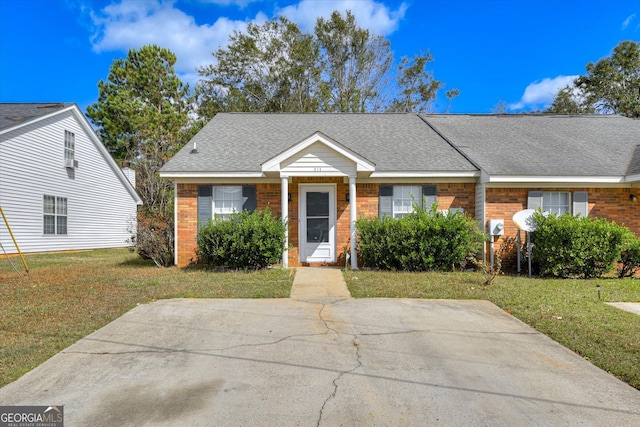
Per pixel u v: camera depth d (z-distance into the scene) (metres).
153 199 14.23
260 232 9.41
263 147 11.93
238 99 29.31
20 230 15.16
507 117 15.20
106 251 18.39
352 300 6.66
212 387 3.44
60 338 4.71
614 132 13.35
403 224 9.48
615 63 28.77
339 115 14.92
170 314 5.78
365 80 31.14
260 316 5.68
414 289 7.48
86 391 3.37
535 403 3.17
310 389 3.40
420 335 4.87
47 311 5.91
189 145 11.95
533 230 9.67
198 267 10.45
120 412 3.01
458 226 9.39
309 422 2.86
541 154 11.31
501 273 9.85
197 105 30.97
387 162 10.89
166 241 11.02
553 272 9.30
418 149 11.77
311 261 10.98
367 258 9.90
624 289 7.66
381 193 10.86
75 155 18.44
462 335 4.88
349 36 30.55
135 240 11.65
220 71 30.42
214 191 10.92
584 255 9.09
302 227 11.02
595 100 29.34
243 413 2.99
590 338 4.70
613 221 10.06
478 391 3.38
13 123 14.69
